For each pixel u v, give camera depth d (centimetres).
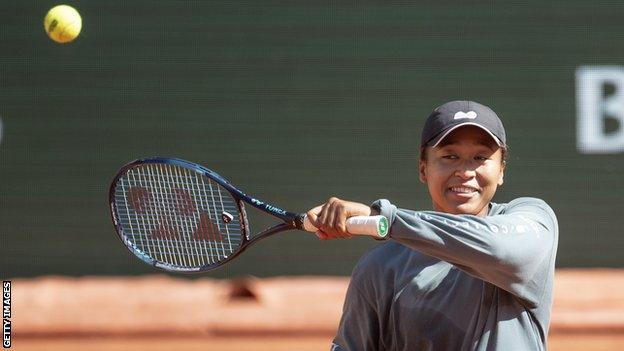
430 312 1059
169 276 3394
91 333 2941
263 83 3381
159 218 1313
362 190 3384
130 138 3388
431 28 3372
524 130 3394
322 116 3381
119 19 3369
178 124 3384
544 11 3381
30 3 3372
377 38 3369
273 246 3391
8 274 3384
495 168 1086
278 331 2944
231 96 3381
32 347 2844
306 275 3391
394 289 1090
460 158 1081
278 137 3381
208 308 3105
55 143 3388
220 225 1329
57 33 1719
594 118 3394
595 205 3403
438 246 966
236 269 3391
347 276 3397
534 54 3384
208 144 3384
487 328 1027
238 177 3388
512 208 1076
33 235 3394
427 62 3375
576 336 2902
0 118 3378
